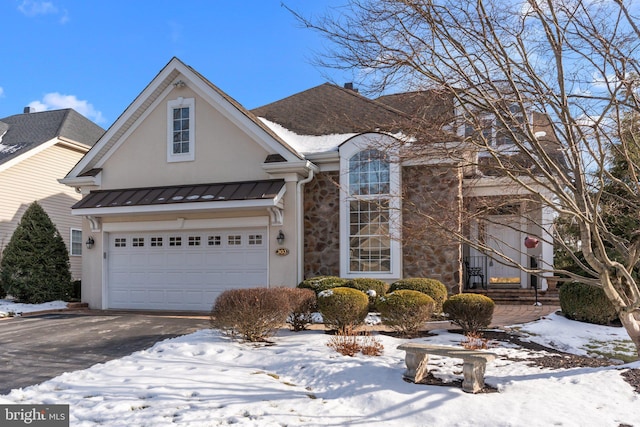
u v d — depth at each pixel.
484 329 10.45
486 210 8.01
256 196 12.91
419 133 7.09
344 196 13.67
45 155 20.75
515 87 6.18
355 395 6.17
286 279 13.51
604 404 5.54
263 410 5.64
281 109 17.48
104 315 13.32
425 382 6.50
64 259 16.98
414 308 9.50
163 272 14.88
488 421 5.25
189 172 14.68
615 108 6.25
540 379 6.54
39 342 9.44
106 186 15.47
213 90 14.34
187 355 8.19
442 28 6.45
